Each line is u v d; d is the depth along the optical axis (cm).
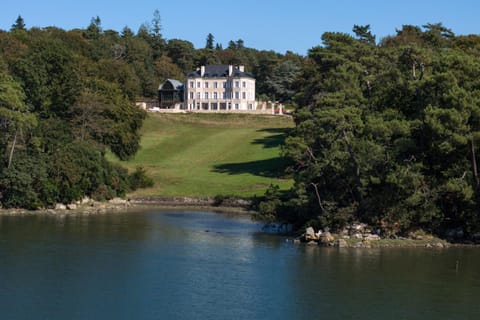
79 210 11725
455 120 8219
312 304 5800
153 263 7256
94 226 9825
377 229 8588
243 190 13400
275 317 5466
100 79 16850
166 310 5625
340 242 8200
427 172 8756
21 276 6625
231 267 7081
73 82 14662
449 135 8294
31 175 11575
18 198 11462
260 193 13062
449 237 8556
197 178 14488
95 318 5422
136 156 16425
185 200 12962
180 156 16662
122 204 12706
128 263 7250
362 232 8544
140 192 13500
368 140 8875
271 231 9569
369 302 5869
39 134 12375
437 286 6372
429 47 13375
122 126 15612
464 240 8469
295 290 6203
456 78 8850
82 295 6034
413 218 8556
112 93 15962
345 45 13312
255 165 15362
